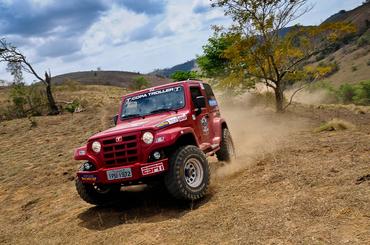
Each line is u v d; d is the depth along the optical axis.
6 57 31.61
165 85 7.73
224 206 5.64
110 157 6.22
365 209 4.52
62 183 10.41
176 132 6.20
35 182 10.93
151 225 5.50
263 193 5.94
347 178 5.79
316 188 5.65
